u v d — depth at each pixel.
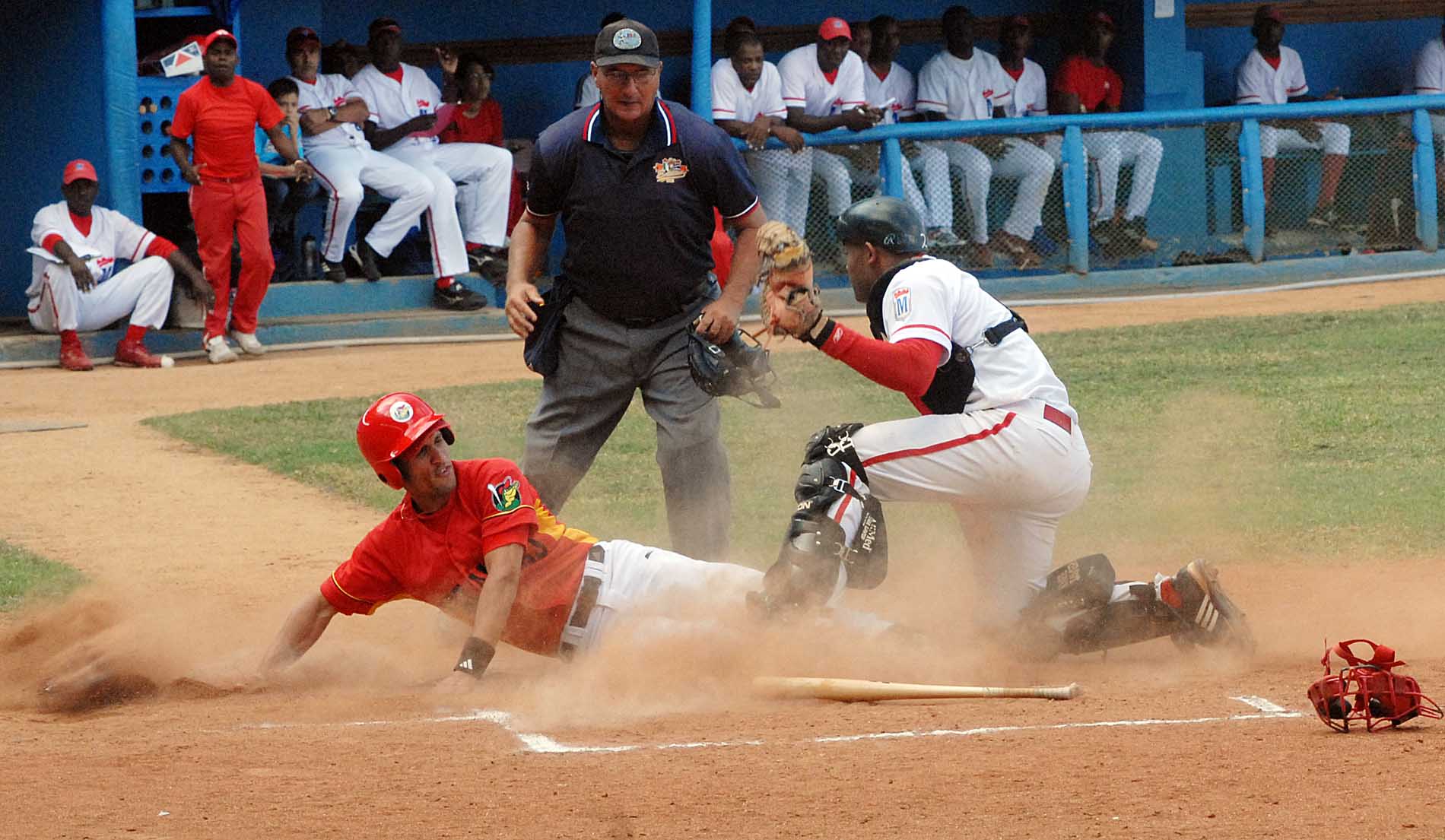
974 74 47.81
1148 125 46.00
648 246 15.72
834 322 12.80
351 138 42.16
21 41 40.91
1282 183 47.50
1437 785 9.54
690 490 16.45
